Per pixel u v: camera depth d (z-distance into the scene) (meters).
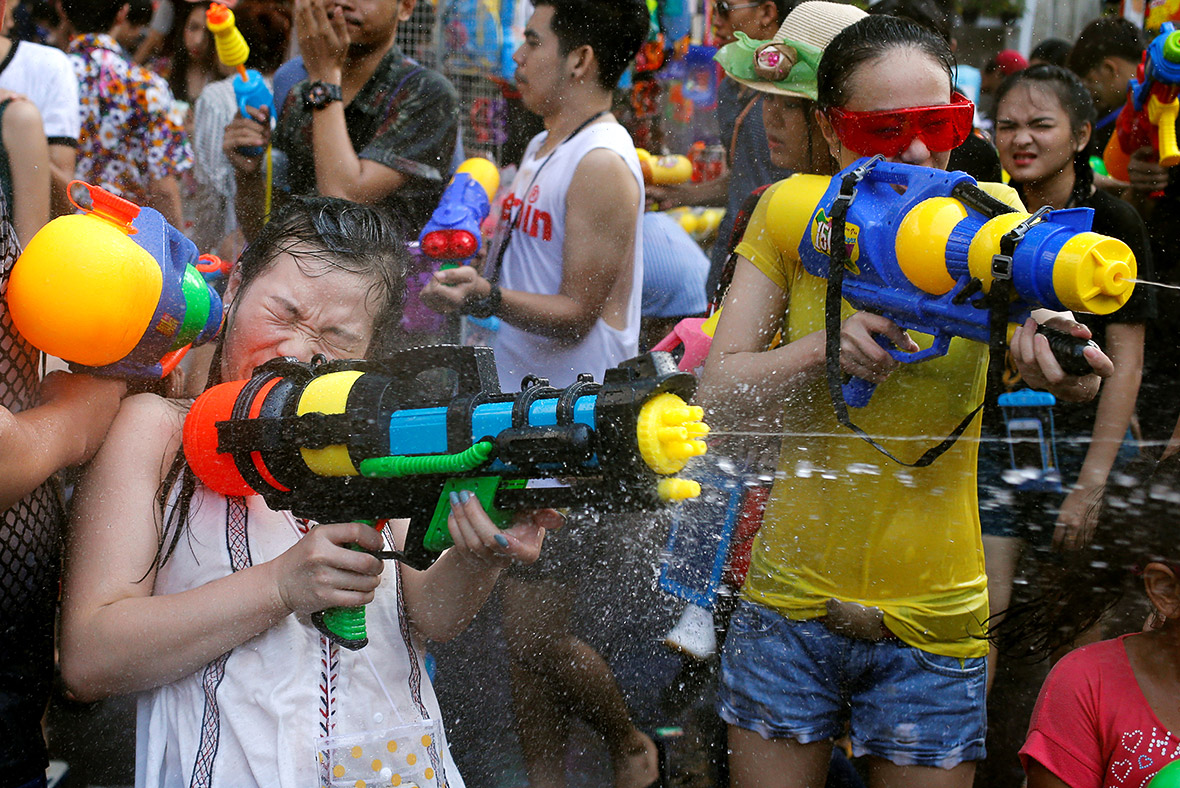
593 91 2.80
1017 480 2.52
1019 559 2.50
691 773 2.30
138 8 4.35
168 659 1.41
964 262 1.48
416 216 3.06
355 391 1.34
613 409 1.16
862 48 1.75
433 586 1.59
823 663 1.88
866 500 1.84
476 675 2.45
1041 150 2.73
